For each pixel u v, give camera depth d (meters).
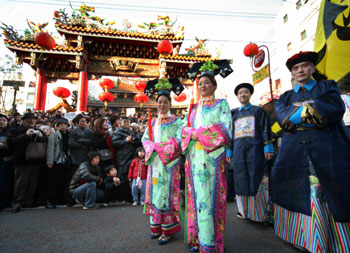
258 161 2.91
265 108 3.89
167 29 11.73
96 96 23.67
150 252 2.01
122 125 4.82
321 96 1.93
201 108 2.18
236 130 3.21
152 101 23.06
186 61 11.82
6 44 10.23
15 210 3.53
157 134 2.46
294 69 2.15
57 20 10.59
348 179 1.75
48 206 3.81
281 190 2.15
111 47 11.96
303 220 1.97
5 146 3.77
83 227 2.74
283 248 2.12
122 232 2.55
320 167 1.84
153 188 2.35
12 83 28.31
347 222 1.71
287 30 16.75
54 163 3.96
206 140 1.91
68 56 11.16
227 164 4.46
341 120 1.97
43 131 3.94
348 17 2.78
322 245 1.78
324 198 1.88
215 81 2.22
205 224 1.82
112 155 4.50
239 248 2.12
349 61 2.75
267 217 2.81
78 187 3.82
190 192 2.06
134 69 12.17
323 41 3.10
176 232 2.35
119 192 4.24
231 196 4.47
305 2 14.97
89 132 4.54
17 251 2.03
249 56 5.61
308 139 1.96
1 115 4.01
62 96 12.20
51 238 2.36
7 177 3.77
